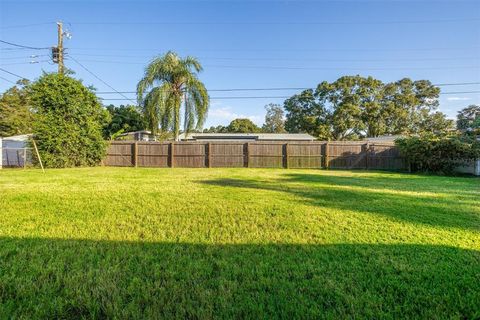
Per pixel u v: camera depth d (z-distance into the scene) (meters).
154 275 2.02
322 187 6.53
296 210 4.04
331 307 1.66
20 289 1.80
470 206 4.48
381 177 9.73
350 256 2.42
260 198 4.95
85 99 13.58
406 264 2.26
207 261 2.28
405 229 3.19
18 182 7.01
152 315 1.56
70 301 1.68
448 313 1.61
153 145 14.90
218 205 4.32
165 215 3.69
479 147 11.53
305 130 36.00
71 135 12.99
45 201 4.50
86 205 4.24
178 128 18.45
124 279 1.97
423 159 12.49
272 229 3.15
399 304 1.69
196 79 18.36
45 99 12.50
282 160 14.97
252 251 2.51
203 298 1.72
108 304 1.65
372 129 33.19
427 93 33.66
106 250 2.48
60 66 14.61
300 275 2.05
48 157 12.50
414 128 33.44
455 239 2.88
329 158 14.89
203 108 18.59
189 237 2.86
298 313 1.58
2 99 24.08
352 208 4.23
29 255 2.35
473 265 2.25
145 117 18.84
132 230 3.05
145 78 18.12
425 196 5.44
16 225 3.19
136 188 6.06
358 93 32.81
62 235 2.86
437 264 2.26
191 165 14.91
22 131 23.05
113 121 23.11
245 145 14.96
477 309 1.65
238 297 1.75
